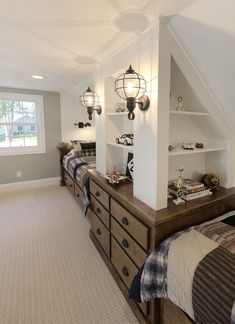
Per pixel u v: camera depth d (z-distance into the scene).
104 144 2.13
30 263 2.02
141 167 1.46
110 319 1.45
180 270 1.02
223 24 1.05
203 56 1.27
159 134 1.29
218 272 0.92
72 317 1.46
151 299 1.30
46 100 4.33
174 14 1.16
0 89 3.86
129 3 1.10
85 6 1.15
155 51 1.24
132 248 1.45
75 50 1.82
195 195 1.49
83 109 4.71
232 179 1.72
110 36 1.50
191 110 1.60
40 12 1.22
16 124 4.18
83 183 2.78
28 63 2.26
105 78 2.01
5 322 1.42
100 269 1.93
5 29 1.44
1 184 4.14
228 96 1.41
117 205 1.63
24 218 2.96
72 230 2.64
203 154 1.84
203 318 0.91
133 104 1.32
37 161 4.43
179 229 1.31
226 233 1.15
